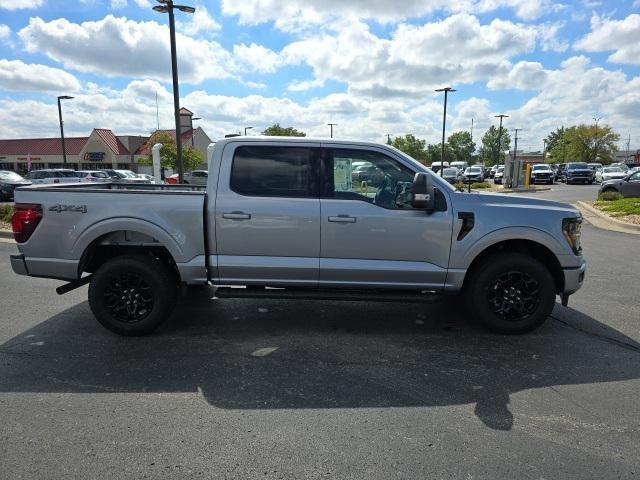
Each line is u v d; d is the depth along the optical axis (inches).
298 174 188.1
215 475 105.9
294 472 107.0
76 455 113.0
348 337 192.2
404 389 147.8
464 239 185.5
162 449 115.6
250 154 187.9
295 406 137.2
